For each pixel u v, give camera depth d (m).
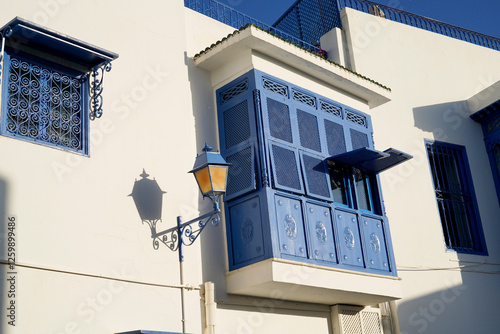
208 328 7.92
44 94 7.41
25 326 6.45
